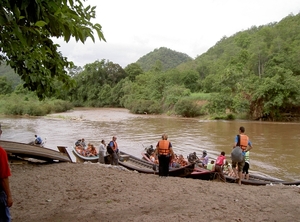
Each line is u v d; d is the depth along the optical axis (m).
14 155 9.53
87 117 50.41
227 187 7.27
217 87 47.06
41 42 3.60
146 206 5.42
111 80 91.25
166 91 59.91
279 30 70.88
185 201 5.78
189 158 15.47
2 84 84.12
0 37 3.29
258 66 55.50
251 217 4.99
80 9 3.95
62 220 4.66
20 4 2.53
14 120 44.06
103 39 3.17
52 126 36.47
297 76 45.44
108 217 4.81
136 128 34.72
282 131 31.16
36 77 5.30
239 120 43.78
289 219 4.94
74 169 8.57
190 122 41.47
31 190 6.31
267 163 17.69
